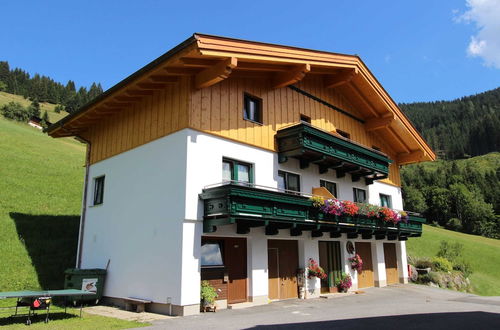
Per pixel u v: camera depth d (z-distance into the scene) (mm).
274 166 14195
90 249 14766
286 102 15430
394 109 19516
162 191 11898
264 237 13367
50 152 34938
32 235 18016
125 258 12836
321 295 15242
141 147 13242
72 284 12672
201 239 11547
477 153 160750
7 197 21297
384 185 21094
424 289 19312
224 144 12438
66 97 126250
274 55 12773
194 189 11234
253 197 11328
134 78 12023
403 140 21656
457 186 78938
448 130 180125
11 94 112875
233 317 10016
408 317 10070
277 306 12266
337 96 18688
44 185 25156
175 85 12266
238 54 11375
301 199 13117
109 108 14414
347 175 18172
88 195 15766
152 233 11906
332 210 14266
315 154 14758
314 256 15359
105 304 12977
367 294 16234
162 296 10977
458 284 25953
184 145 11430
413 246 38406
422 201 77812
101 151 15594
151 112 13094
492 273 37281
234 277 12359
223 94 12812
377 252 19734
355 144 16438
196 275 10797
